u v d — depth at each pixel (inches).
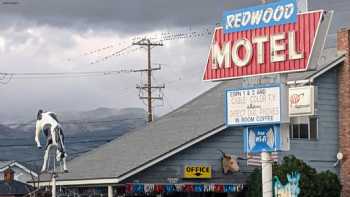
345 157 1524.4
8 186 1980.8
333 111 1544.0
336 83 1551.4
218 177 1417.3
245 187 1429.6
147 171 1371.8
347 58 1534.2
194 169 1393.9
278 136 1090.1
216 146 1424.7
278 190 1200.2
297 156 1499.8
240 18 1154.7
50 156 1708.9
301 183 1322.6
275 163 1364.4
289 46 1093.1
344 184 1520.7
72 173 1534.2
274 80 1115.3
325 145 1531.7
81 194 1542.8
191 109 1699.1
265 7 1124.5
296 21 1090.7
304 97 1128.2
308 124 1518.2
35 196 1581.0
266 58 1119.6
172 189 1376.7
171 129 1578.5
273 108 1088.2
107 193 1481.3
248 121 1121.4
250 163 1417.3
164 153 1369.3
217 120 1467.8
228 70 1167.6
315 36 1065.5
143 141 1584.6
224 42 1175.6
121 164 1421.0
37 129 1438.2
